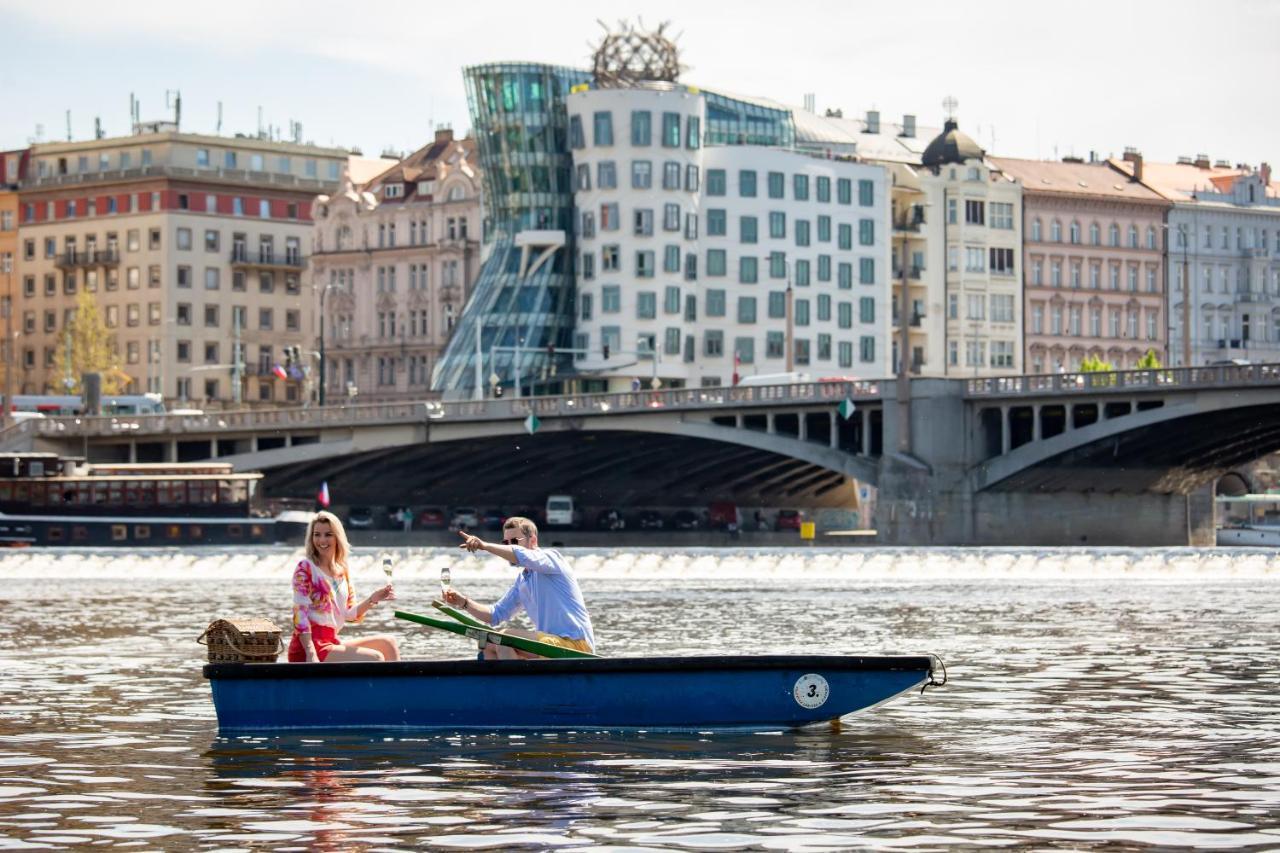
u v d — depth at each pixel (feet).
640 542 431.02
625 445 444.55
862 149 634.02
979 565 304.30
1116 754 88.89
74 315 652.07
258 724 92.38
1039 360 627.05
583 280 553.64
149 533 361.92
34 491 361.71
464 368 550.77
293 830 71.00
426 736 91.20
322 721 92.07
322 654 92.84
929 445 398.21
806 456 410.93
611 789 78.79
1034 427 388.98
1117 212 638.94
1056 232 630.33
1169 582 278.67
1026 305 624.59
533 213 556.51
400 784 79.87
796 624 184.96
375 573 303.07
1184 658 140.97
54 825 72.23
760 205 573.74
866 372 590.96
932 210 610.65
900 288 608.19
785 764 84.79
